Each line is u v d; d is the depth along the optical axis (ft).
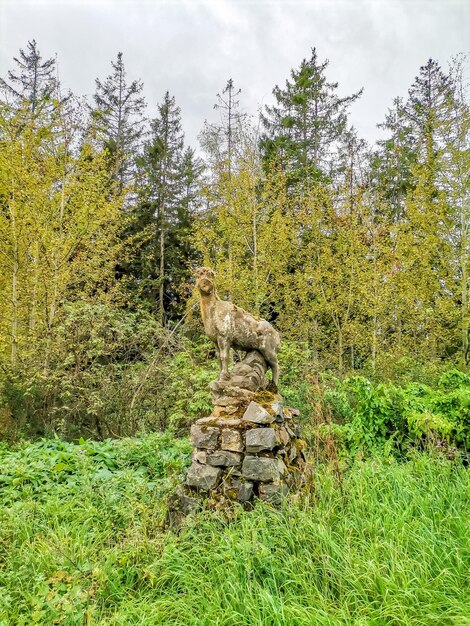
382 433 19.06
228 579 8.72
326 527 10.21
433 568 9.04
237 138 50.96
